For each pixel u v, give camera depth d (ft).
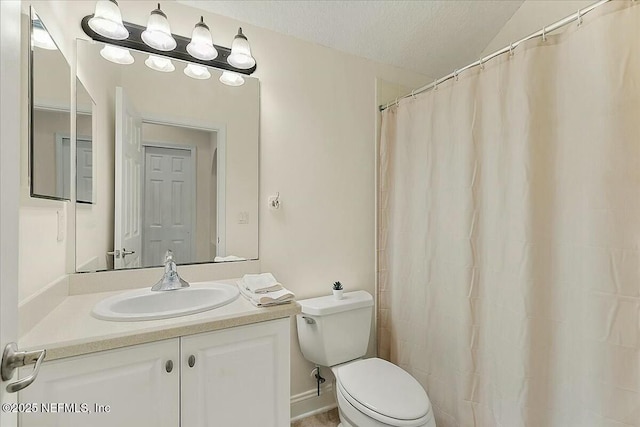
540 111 4.08
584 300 3.65
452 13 5.96
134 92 4.81
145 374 3.20
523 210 4.21
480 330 4.93
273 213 5.81
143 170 4.90
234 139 5.49
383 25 5.99
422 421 4.12
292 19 5.60
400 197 6.45
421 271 5.97
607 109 3.43
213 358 3.56
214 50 4.97
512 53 4.39
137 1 4.74
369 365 5.26
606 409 3.42
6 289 1.75
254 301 4.04
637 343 3.26
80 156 4.32
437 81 5.65
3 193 1.71
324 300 5.92
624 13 3.31
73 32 4.31
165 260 4.93
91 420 2.97
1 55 1.69
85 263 4.37
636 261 3.27
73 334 3.01
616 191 3.39
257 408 3.84
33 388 2.74
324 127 6.29
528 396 4.15
